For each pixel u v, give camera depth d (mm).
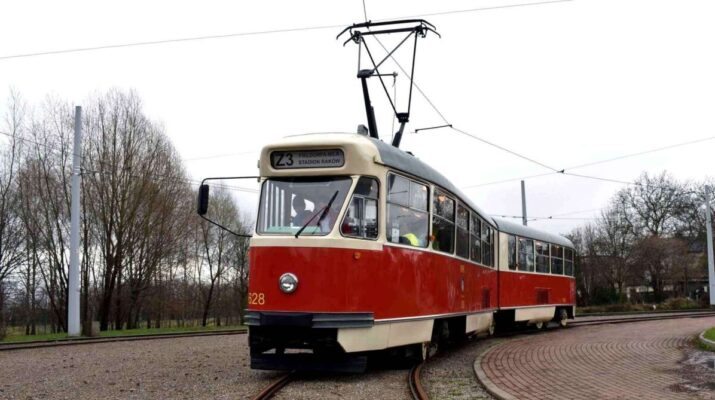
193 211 38875
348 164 9320
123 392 8391
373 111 12703
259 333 9328
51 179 33219
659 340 14969
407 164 10492
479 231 14977
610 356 11961
